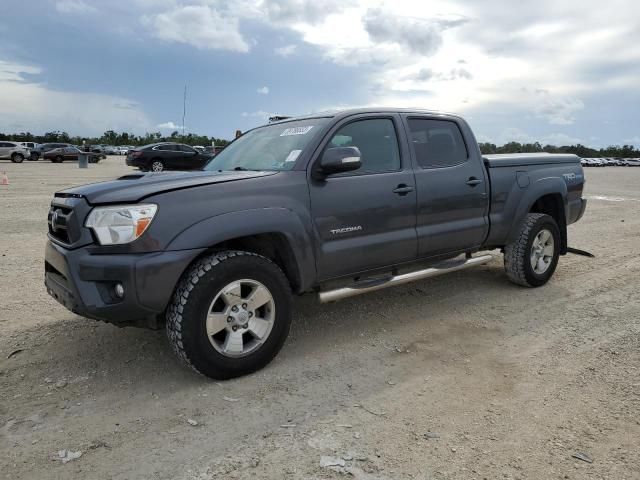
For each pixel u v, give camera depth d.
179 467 2.45
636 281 5.71
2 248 7.25
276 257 3.79
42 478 2.37
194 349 3.14
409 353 3.80
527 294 5.27
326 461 2.47
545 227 5.38
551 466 2.43
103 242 3.03
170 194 3.14
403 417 2.88
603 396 3.10
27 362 3.62
